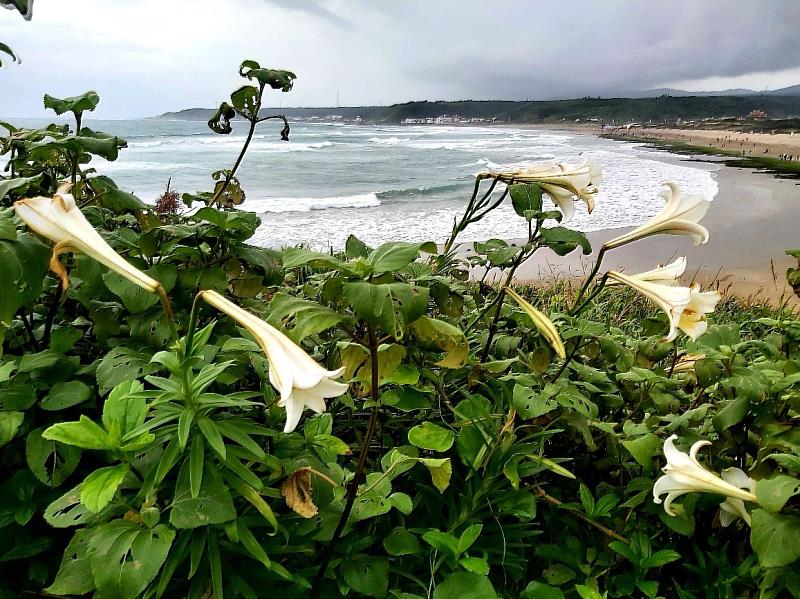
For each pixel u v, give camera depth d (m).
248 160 46.94
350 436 2.44
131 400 1.43
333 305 2.21
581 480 2.53
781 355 2.44
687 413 2.23
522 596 1.83
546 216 2.33
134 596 1.20
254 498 1.41
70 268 2.11
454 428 2.24
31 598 1.70
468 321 2.84
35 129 2.52
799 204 23.77
